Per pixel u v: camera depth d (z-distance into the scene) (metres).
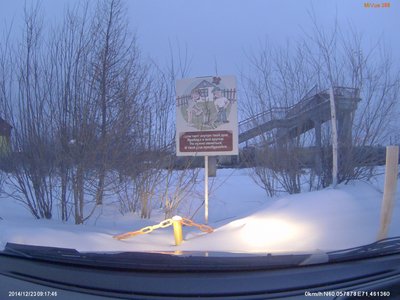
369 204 8.47
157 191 10.50
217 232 7.34
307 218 7.50
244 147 12.44
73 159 8.98
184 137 9.37
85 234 7.11
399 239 4.62
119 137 9.59
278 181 11.93
